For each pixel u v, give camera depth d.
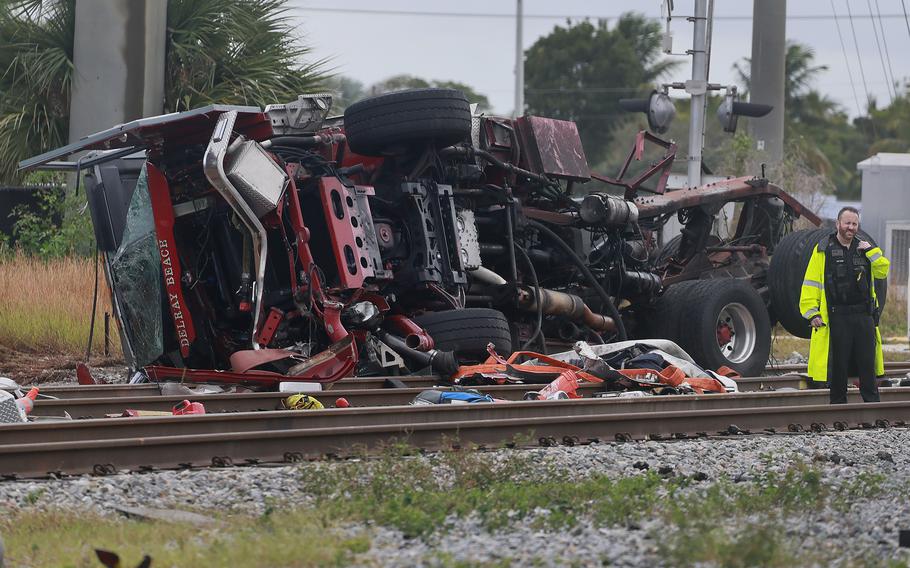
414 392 40.47
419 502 23.11
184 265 43.31
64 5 81.00
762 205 59.34
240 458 28.16
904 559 19.17
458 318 45.00
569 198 52.09
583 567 18.33
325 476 25.33
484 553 19.20
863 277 39.53
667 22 81.56
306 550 18.83
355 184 45.56
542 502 23.16
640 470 28.33
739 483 26.41
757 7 116.19
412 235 45.81
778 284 55.44
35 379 51.16
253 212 41.09
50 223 74.94
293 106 42.12
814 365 40.97
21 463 25.98
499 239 50.47
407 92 44.25
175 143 42.75
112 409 36.75
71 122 79.25
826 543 20.16
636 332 55.62
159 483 25.36
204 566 18.22
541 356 44.34
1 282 62.50
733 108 82.44
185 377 41.62
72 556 18.98
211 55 81.12
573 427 32.28
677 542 18.86
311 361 41.44
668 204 54.94
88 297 62.56
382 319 44.50
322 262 44.28
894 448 32.91
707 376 45.97
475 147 48.41
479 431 31.03
